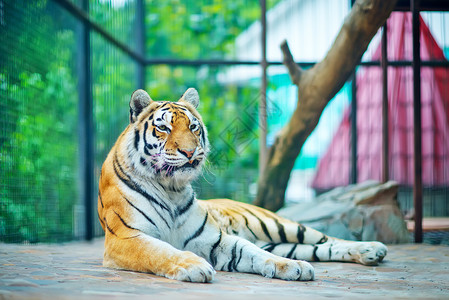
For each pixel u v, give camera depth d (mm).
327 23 8086
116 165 3660
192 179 3635
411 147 8953
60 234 6090
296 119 6191
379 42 8703
